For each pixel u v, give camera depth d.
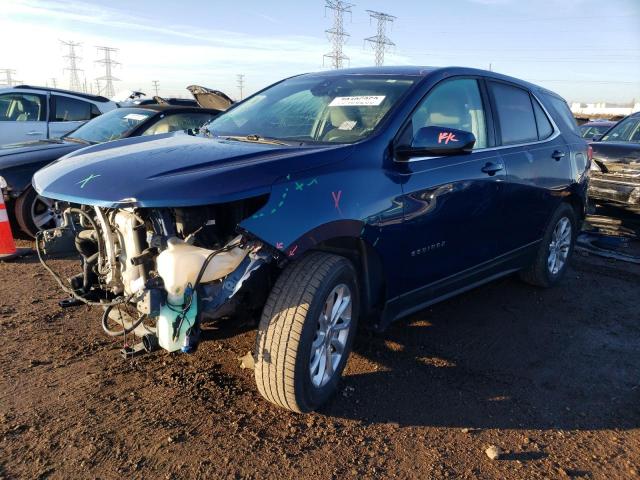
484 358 3.79
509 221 4.36
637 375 3.68
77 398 3.02
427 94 3.62
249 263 2.59
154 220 2.65
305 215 2.71
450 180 3.59
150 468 2.50
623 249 7.07
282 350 2.70
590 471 2.67
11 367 3.34
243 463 2.56
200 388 3.17
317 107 3.72
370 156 3.13
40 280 4.95
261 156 2.88
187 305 2.53
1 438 2.65
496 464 2.68
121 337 3.79
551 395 3.36
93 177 2.75
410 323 4.29
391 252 3.22
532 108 4.89
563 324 4.48
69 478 2.41
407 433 2.89
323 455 2.66
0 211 5.50
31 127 9.82
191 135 3.88
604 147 7.56
